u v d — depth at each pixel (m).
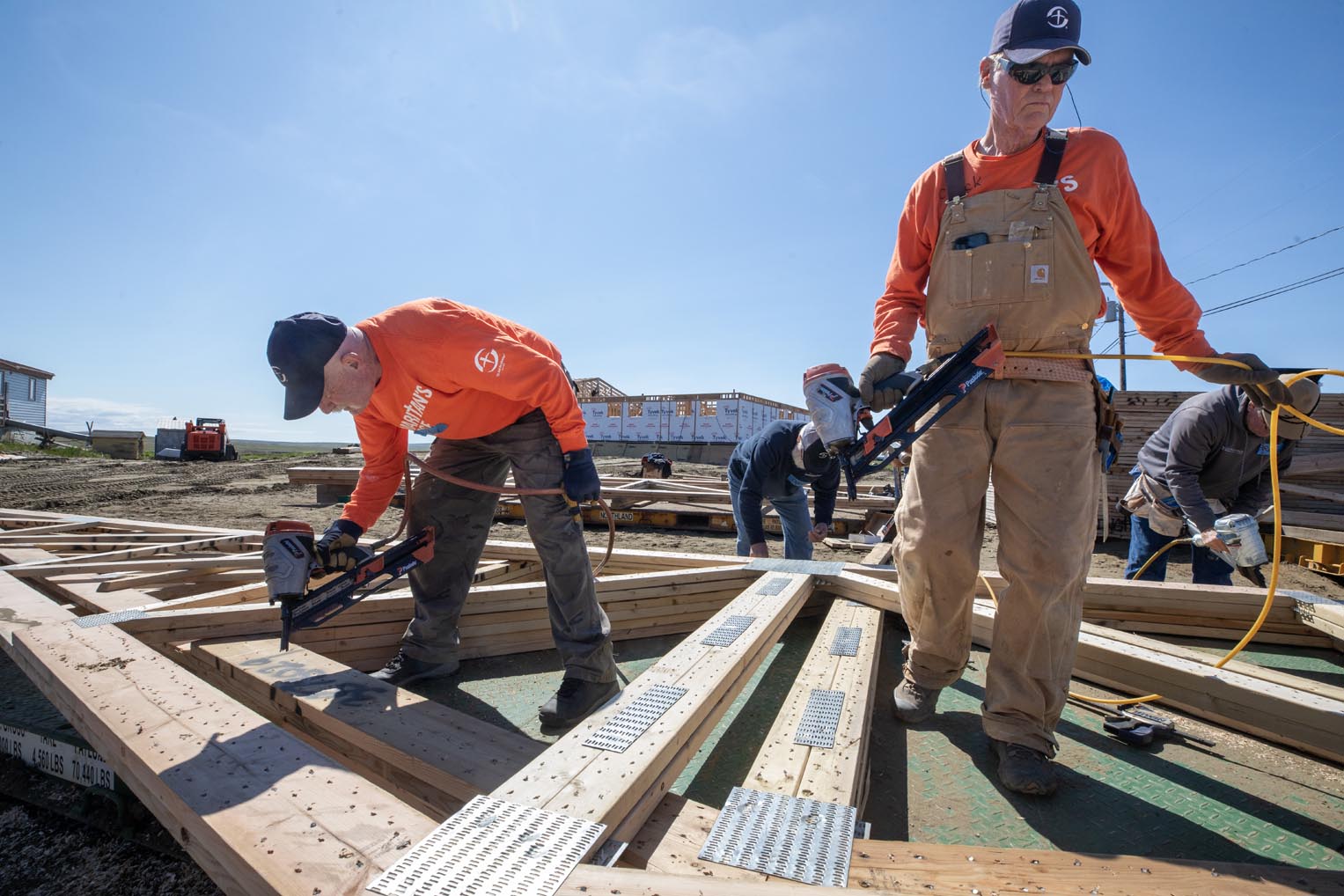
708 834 1.34
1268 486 3.55
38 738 2.28
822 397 2.04
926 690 2.34
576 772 1.36
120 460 21.59
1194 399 3.43
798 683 2.11
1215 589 3.13
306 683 2.15
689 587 3.41
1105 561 6.59
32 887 1.79
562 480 2.38
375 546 2.49
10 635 2.38
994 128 1.98
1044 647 1.91
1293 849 1.68
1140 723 2.30
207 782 1.35
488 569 3.71
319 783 1.35
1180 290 1.98
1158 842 1.71
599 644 2.43
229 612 2.68
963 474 2.04
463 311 2.15
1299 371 1.97
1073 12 1.82
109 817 2.03
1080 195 1.88
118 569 3.82
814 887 1.06
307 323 1.90
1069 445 1.88
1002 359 1.89
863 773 1.76
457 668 2.94
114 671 1.98
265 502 10.78
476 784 1.56
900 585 2.30
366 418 2.38
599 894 1.02
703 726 1.72
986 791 1.95
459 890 1.02
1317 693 1.95
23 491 12.04
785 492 4.37
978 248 1.94
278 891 1.03
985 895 1.17
